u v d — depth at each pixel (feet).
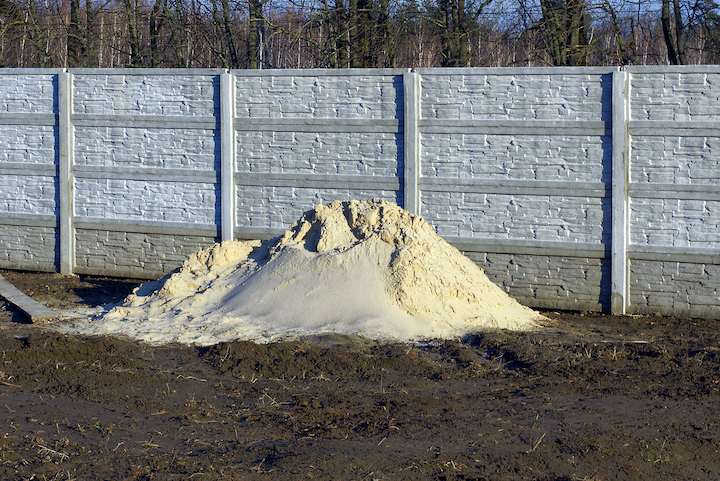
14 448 17.16
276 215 39.40
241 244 35.94
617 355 25.98
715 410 20.54
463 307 30.71
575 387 22.75
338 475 16.03
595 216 34.96
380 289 30.09
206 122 39.88
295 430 18.93
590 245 35.09
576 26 62.49
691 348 27.32
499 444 18.03
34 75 42.83
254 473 16.03
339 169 38.22
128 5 72.95
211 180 40.14
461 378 23.82
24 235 44.37
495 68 35.58
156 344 27.43
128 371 23.70
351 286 30.27
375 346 26.76
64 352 25.18
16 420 19.08
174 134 40.63
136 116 40.98
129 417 19.66
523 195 35.86
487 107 35.91
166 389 22.26
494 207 36.29
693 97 33.22
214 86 39.65
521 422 19.58
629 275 34.88
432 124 36.63
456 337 28.50
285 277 31.63
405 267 30.32
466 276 32.01
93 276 43.37
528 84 35.27
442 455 17.21
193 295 32.89
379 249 31.35
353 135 37.88
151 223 41.42
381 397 21.79
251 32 68.39
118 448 17.43
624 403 21.20
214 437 18.40
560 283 35.81
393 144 37.35
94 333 28.99
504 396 21.88
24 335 28.84
